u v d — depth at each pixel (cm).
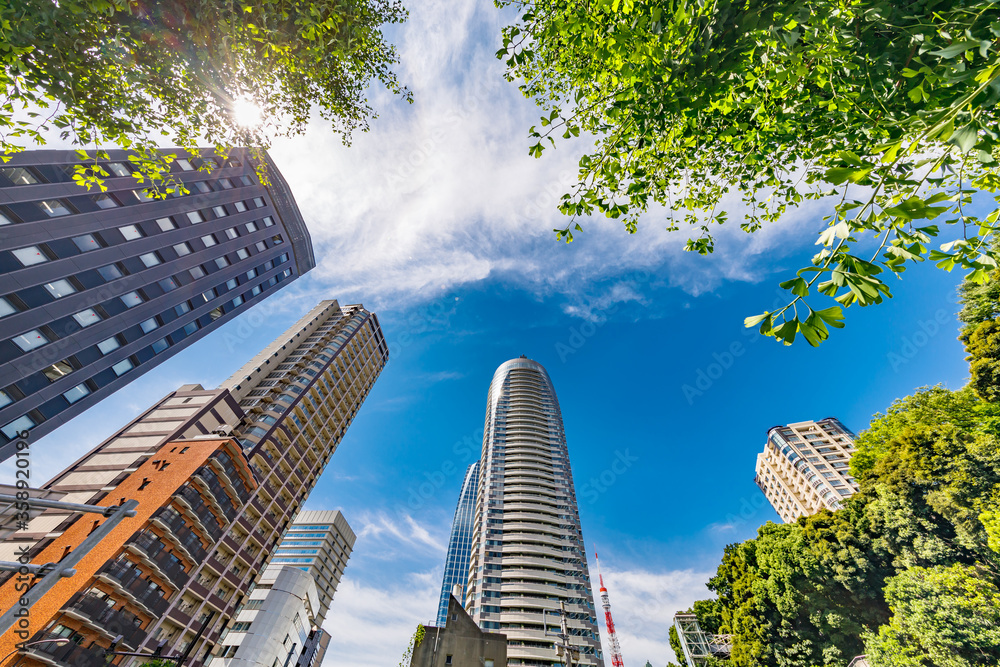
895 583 2248
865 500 2928
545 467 8088
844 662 2472
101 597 2500
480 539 6575
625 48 485
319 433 5725
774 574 2978
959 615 1884
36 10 648
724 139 592
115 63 774
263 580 6800
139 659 2592
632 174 632
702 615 4128
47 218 2847
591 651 5025
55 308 2823
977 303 2517
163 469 3231
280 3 938
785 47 411
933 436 2541
